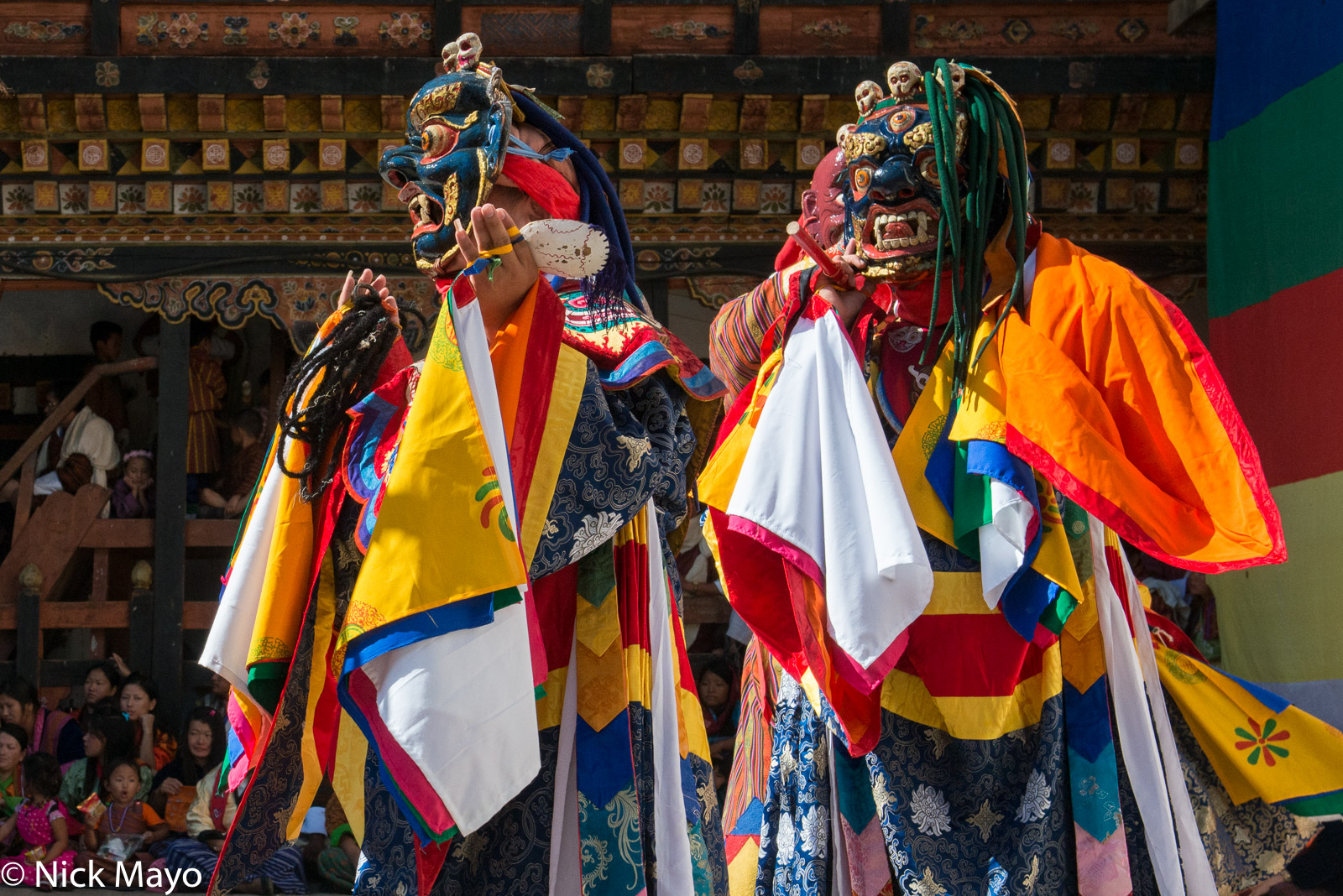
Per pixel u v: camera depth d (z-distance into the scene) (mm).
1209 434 2439
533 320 1898
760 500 2373
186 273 7426
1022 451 2379
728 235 7438
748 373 2867
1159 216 7402
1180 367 2482
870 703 2432
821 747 2613
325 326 2125
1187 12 6852
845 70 7023
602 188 2223
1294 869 3859
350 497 2010
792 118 7207
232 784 2051
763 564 2531
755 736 2969
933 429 2533
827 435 2412
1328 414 5812
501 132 2062
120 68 7012
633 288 2236
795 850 2615
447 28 7066
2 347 9867
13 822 6367
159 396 7734
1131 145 7207
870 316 2723
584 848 1885
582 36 7090
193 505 8336
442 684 1679
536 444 1883
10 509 8875
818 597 2354
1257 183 6332
